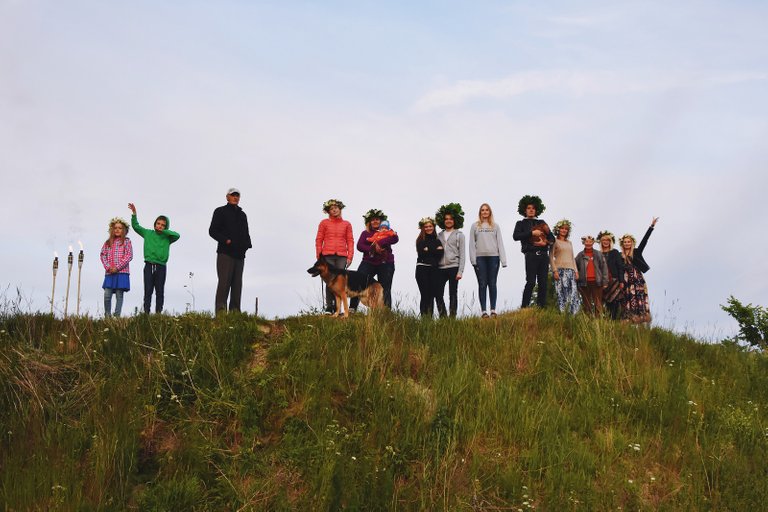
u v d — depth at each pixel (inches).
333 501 285.0
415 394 362.6
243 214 494.9
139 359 362.6
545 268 506.6
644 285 542.0
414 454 324.5
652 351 450.0
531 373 409.7
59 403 331.6
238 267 492.7
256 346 388.5
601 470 333.7
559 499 310.7
